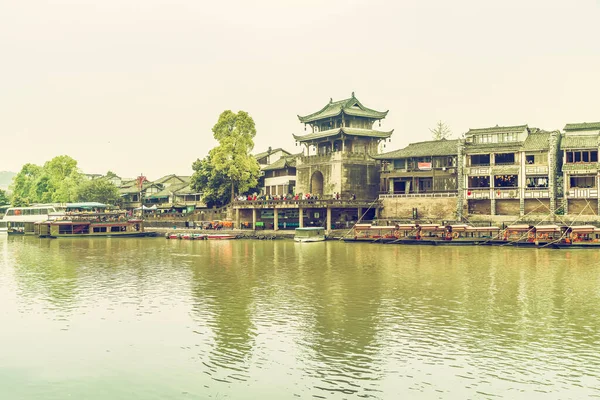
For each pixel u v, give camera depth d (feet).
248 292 152.05
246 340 106.73
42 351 102.47
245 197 393.09
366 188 359.87
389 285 159.43
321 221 351.25
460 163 300.20
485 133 303.27
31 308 135.13
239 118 386.73
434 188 319.88
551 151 276.41
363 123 378.94
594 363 91.71
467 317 121.19
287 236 336.70
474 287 154.81
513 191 285.43
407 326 114.42
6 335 112.37
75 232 378.53
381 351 98.99
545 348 99.35
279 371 90.58
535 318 119.85
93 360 97.40
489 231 265.75
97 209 446.19
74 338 110.01
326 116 373.81
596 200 264.72
